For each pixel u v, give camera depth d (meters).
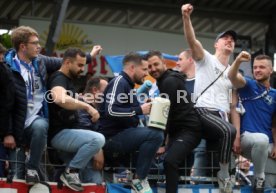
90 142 15.12
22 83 15.07
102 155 16.03
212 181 16.78
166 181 15.92
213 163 16.81
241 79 17.16
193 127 16.44
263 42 36.06
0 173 14.93
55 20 24.52
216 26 34.97
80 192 15.38
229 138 16.12
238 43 32.81
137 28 32.66
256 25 35.94
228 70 17.14
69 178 15.09
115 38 32.19
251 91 17.47
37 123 14.90
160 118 15.71
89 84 16.92
